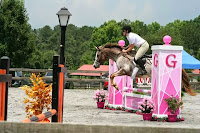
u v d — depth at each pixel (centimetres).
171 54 943
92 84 3027
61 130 262
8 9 3031
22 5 3053
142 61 1059
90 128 259
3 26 2998
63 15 860
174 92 944
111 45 1141
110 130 257
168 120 930
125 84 1246
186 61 1750
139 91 1139
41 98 707
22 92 1870
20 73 3002
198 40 6631
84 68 4338
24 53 3030
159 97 935
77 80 2312
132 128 255
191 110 1273
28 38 3069
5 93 434
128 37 1072
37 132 263
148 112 941
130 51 1118
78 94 1938
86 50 7981
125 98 1202
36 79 719
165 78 939
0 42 3000
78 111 1139
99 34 5175
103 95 1266
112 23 5159
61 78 688
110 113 1108
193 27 6838
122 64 1102
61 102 693
